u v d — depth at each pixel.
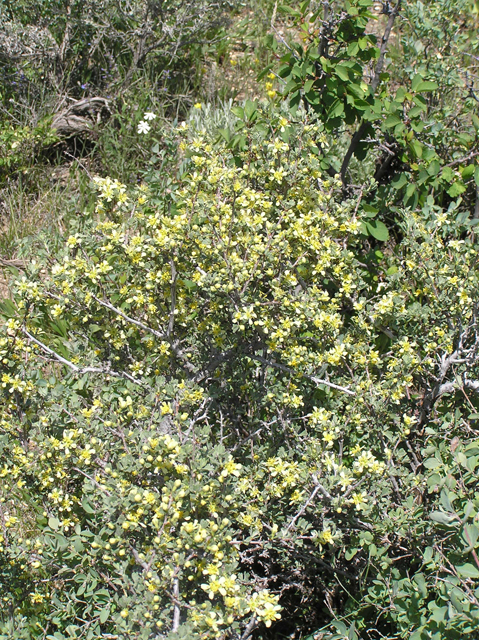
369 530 2.22
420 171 3.35
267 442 2.48
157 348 2.66
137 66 5.68
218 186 2.57
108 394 2.51
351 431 2.69
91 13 5.41
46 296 2.55
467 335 2.70
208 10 5.77
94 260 2.56
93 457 2.16
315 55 3.21
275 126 3.07
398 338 2.83
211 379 2.67
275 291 2.38
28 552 2.25
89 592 2.08
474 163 3.64
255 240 2.39
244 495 2.29
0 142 4.75
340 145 4.29
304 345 2.73
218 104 5.50
